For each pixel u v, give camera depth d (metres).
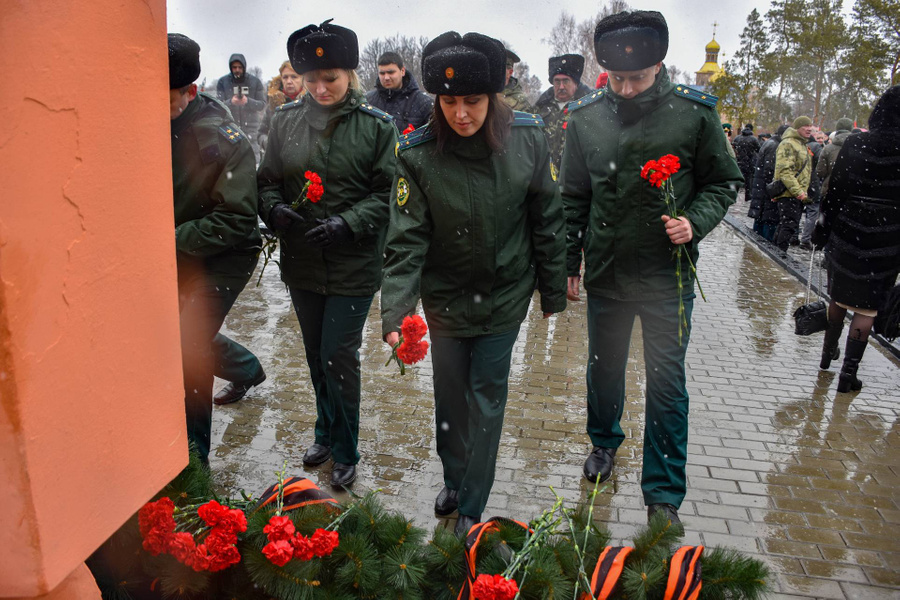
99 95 1.34
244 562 2.22
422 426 4.48
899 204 4.83
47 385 1.28
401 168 3.11
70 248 1.30
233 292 3.55
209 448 3.72
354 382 3.70
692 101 3.42
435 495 3.72
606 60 3.33
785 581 3.11
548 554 2.26
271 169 3.82
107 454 1.45
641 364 5.71
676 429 3.43
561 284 3.33
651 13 3.30
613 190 3.53
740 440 4.43
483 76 2.79
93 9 1.31
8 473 1.26
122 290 1.45
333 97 3.57
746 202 17.55
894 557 3.30
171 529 2.14
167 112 1.54
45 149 1.23
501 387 3.24
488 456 3.22
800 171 10.15
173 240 1.60
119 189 1.41
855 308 5.09
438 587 2.37
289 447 4.19
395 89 7.11
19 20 1.16
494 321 3.19
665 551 2.29
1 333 1.18
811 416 4.82
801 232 11.84
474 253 3.10
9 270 1.18
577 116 3.69
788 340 6.45
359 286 3.64
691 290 3.53
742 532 3.47
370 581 2.23
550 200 3.23
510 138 3.08
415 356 2.80
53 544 1.33
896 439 4.52
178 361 1.66
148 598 2.29
